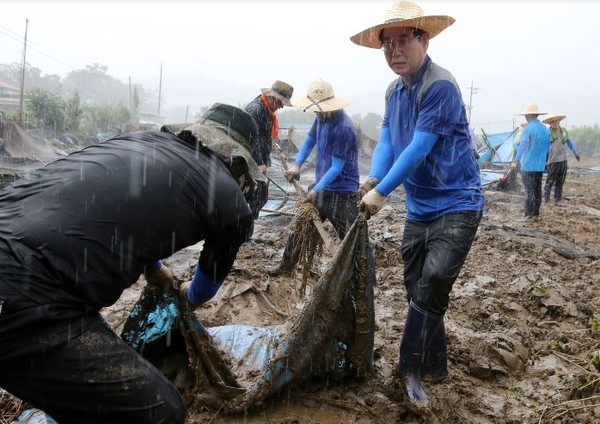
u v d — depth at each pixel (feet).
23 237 6.89
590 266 24.30
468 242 11.51
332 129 18.63
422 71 11.60
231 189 8.34
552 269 23.68
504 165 70.23
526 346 15.23
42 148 67.31
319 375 11.89
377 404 11.59
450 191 11.63
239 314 16.57
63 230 7.00
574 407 12.31
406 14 11.22
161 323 11.00
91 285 7.13
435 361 12.65
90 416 7.47
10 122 63.52
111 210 7.29
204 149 8.48
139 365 7.59
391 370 13.20
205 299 10.05
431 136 11.18
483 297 18.04
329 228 27.89
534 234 31.40
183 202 7.82
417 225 12.32
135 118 154.61
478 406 12.03
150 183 7.61
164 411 7.66
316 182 20.18
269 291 18.35
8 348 6.83
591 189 72.33
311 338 11.31
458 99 11.39
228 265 9.23
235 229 8.52
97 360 7.20
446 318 16.65
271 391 10.99
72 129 115.55
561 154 48.08
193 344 10.59
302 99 18.81
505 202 48.26
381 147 13.25
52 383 7.14
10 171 42.39
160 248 7.72
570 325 17.10
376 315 16.99
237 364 12.25
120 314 15.75
